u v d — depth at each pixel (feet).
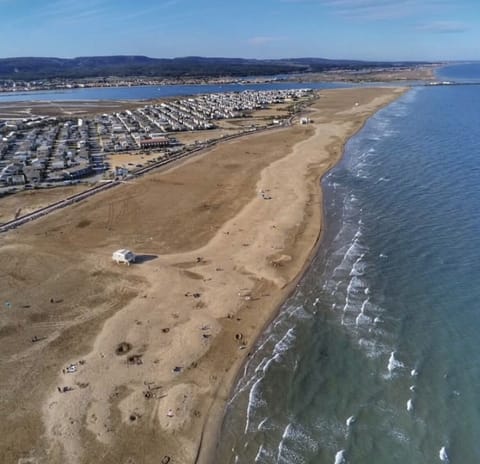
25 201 316.60
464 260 218.59
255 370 153.38
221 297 194.70
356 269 215.72
